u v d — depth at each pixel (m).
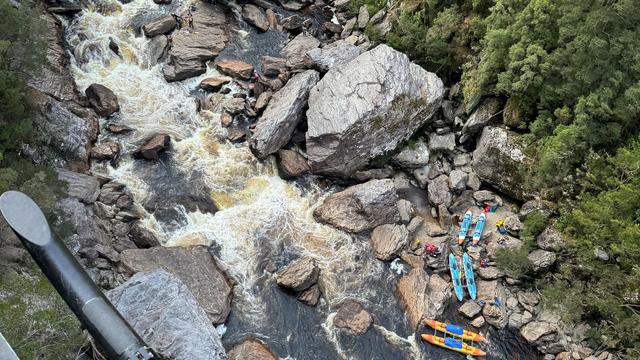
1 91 33.00
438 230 40.91
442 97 45.03
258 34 50.53
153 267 35.28
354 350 35.28
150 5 50.09
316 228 40.22
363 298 37.56
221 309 34.78
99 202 37.72
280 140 42.88
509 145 41.94
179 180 41.03
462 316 37.88
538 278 39.22
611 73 37.34
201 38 48.16
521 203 42.81
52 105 39.81
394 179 44.09
